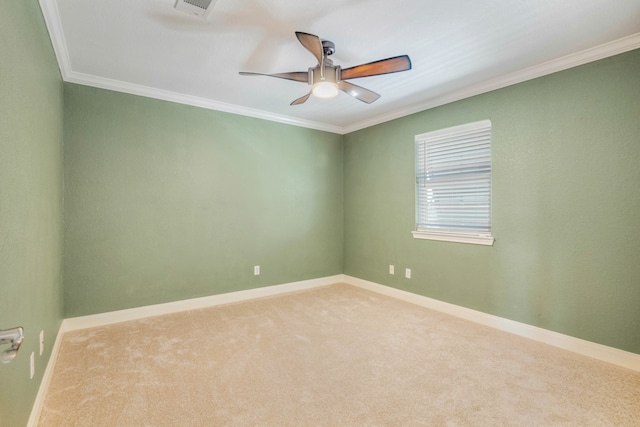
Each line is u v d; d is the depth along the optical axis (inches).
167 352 96.0
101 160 118.3
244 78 115.9
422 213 146.0
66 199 111.6
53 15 76.4
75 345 100.3
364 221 175.3
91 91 116.0
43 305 74.9
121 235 122.3
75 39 88.7
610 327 91.3
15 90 53.0
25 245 58.9
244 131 152.9
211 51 96.2
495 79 114.3
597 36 86.2
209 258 143.2
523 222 109.7
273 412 68.8
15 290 52.4
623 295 89.2
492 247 118.3
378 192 166.4
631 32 84.0
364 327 116.5
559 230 101.3
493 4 73.4
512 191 112.5
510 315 113.0
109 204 119.9
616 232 90.4
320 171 180.5
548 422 65.7
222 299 146.5
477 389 77.4
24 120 58.6
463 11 76.1
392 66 81.3
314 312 133.6
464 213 129.6
